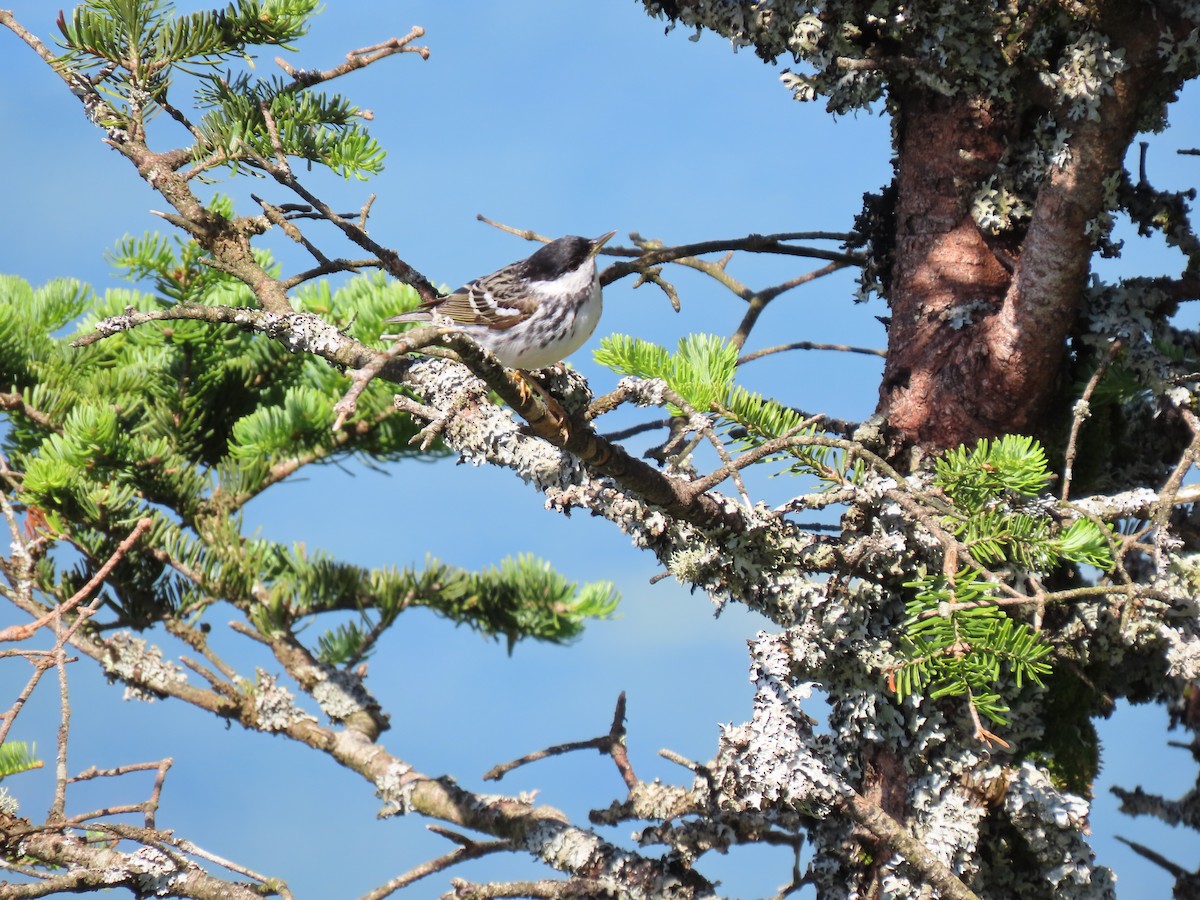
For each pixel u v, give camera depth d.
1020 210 8.41
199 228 9.84
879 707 7.80
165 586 11.30
